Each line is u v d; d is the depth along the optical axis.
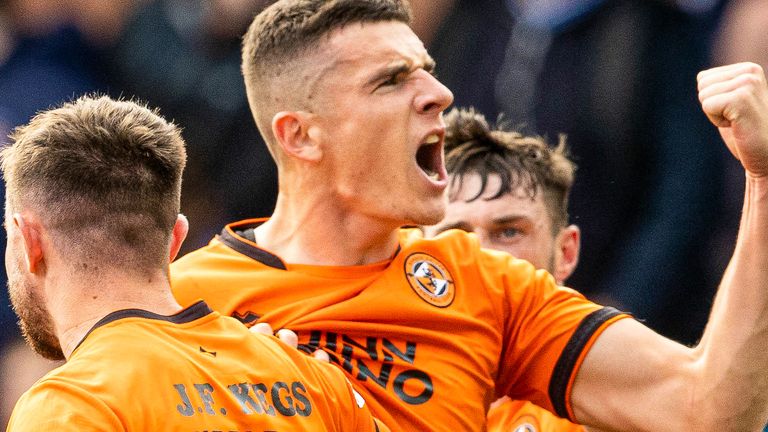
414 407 9.46
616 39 17.02
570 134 17.12
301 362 8.66
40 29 19.98
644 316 16.88
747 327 9.21
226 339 8.37
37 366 18.53
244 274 9.80
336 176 9.67
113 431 7.56
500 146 11.55
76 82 19.91
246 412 8.09
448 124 11.71
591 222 17.02
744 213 9.27
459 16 17.88
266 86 9.85
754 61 17.33
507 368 10.09
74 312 8.25
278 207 10.06
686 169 17.02
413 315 9.67
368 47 9.57
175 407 7.83
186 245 18.64
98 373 7.77
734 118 8.80
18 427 7.60
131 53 19.86
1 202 18.33
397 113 9.54
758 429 9.49
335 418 8.62
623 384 9.74
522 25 17.58
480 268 10.12
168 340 8.10
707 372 9.35
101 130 8.40
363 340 9.59
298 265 9.80
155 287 8.38
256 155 18.62
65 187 8.27
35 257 8.38
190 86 19.25
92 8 20.59
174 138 8.67
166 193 8.49
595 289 17.06
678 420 9.49
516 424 11.02
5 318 18.70
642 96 16.98
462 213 11.32
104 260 8.27
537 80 17.33
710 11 17.47
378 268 9.87
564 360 9.88
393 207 9.60
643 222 17.12
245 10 19.03
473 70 17.72
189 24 19.50
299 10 9.72
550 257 11.75
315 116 9.64
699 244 17.08
